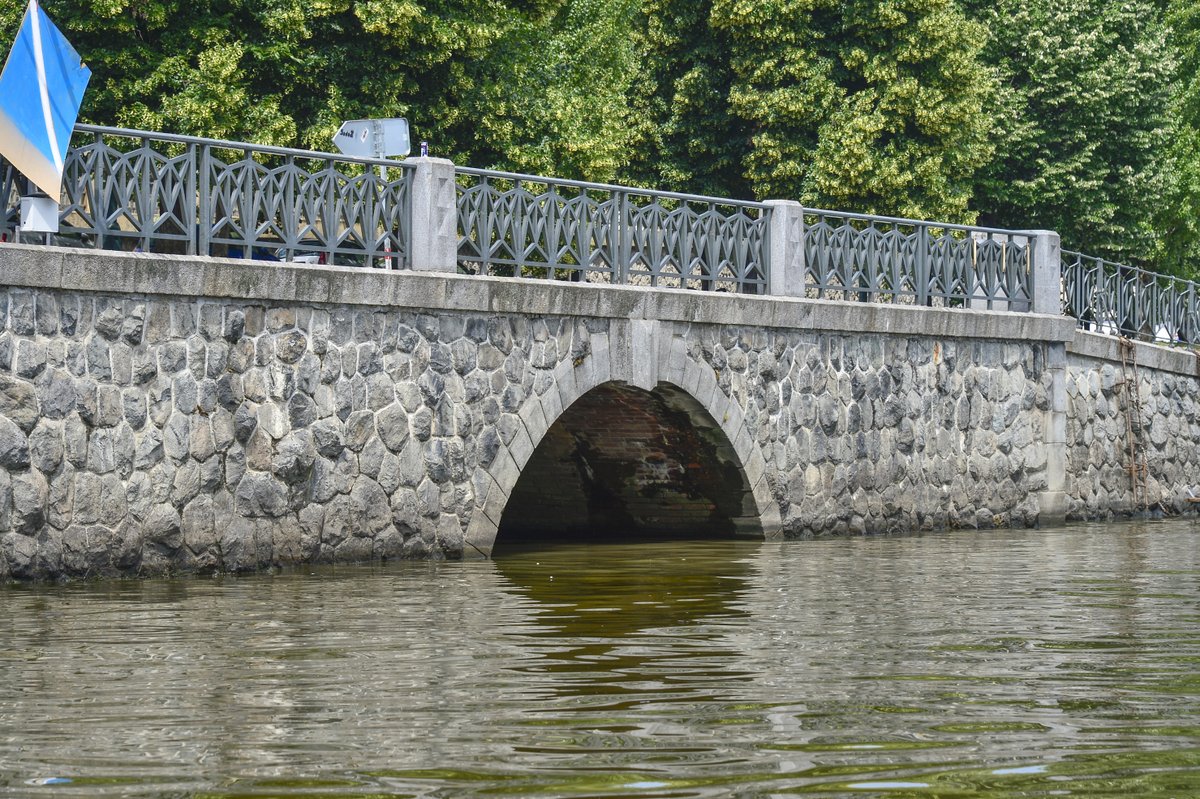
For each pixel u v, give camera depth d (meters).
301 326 17.98
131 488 16.59
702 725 8.88
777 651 11.70
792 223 23.48
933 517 25.64
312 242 19.20
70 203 16.44
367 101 31.62
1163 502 31.11
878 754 8.16
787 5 41.03
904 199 41.66
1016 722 9.01
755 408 23.08
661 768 7.83
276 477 17.75
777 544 22.75
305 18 30.14
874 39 41.53
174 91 29.53
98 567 16.39
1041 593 15.91
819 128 41.56
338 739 8.49
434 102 32.56
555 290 20.17
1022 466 27.06
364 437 18.53
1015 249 27.62
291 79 30.66
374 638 12.31
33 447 15.90
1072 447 28.61
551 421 20.38
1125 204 46.53
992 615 14.02
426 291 18.89
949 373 25.94
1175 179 47.91
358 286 18.27
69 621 13.28
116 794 7.31
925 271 25.86
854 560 19.97
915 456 25.38
